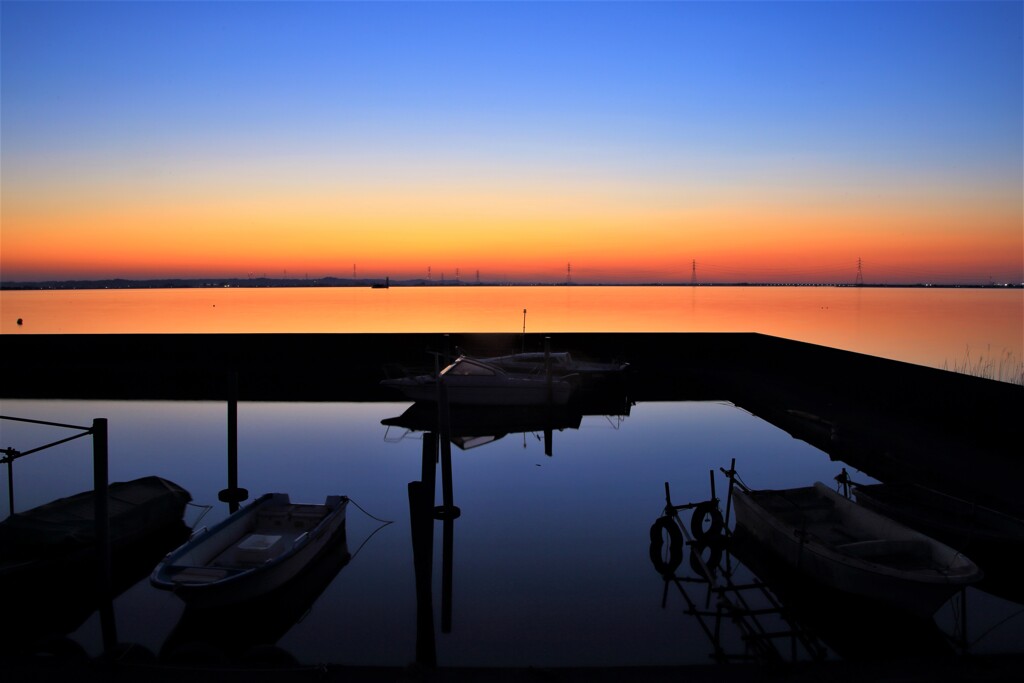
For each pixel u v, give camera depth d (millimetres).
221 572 7238
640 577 8523
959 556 7004
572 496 11844
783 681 4961
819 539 7652
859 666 5133
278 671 5152
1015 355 36188
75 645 6055
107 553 7434
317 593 8172
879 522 8039
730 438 16312
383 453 14906
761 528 8797
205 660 5621
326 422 18250
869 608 7188
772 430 17234
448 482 10852
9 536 7941
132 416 18891
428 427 17734
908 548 7480
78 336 27422
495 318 57344
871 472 12547
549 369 19375
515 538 9875
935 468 11133
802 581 7871
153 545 9422
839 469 13367
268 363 27469
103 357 27578
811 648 6809
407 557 9227
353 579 8562
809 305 96125
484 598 7977
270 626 7434
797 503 9039
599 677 5090
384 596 8094
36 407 20031
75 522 8469
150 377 24875
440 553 9266
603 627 7301
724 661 6617
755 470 13391
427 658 6637
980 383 13062
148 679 5051
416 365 26344
